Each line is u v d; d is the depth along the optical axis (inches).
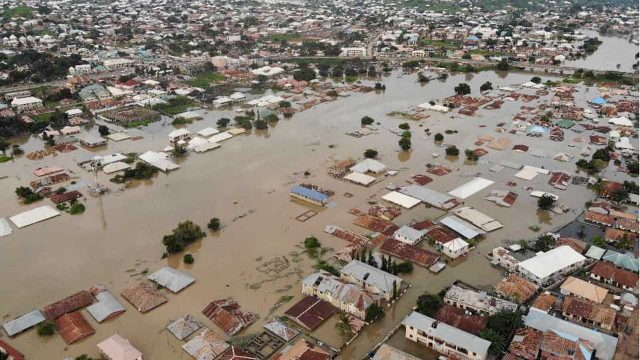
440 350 3068.4
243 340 3179.1
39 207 4938.5
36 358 3078.2
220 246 4256.9
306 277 3772.1
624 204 4877.0
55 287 3745.1
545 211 4800.7
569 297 3464.6
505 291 3553.2
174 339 3208.7
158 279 3742.6
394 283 3508.9
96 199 5157.5
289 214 4785.9
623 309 3410.4
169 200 5108.3
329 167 5876.0
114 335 3137.3
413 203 4896.7
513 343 3021.7
